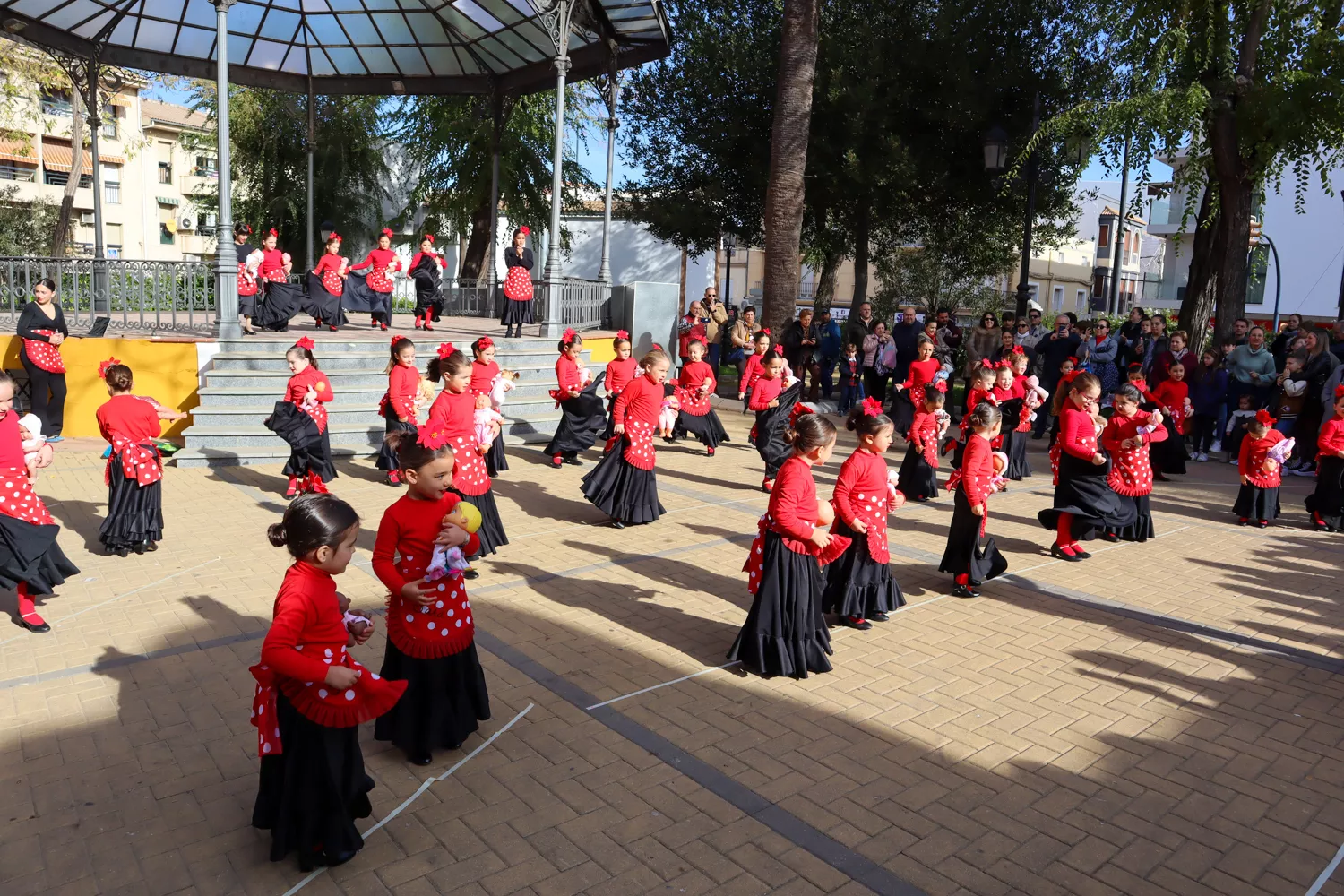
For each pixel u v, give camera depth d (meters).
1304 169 16.42
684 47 22.45
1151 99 13.59
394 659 4.24
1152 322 14.29
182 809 3.79
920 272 28.66
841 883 3.43
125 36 16.78
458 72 18.98
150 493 7.17
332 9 16.95
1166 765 4.40
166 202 47.88
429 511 4.19
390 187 30.73
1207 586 7.29
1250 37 14.09
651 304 18.05
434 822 3.77
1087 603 6.77
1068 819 3.91
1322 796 4.17
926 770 4.29
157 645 5.47
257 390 11.54
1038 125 16.58
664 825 3.78
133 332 12.64
